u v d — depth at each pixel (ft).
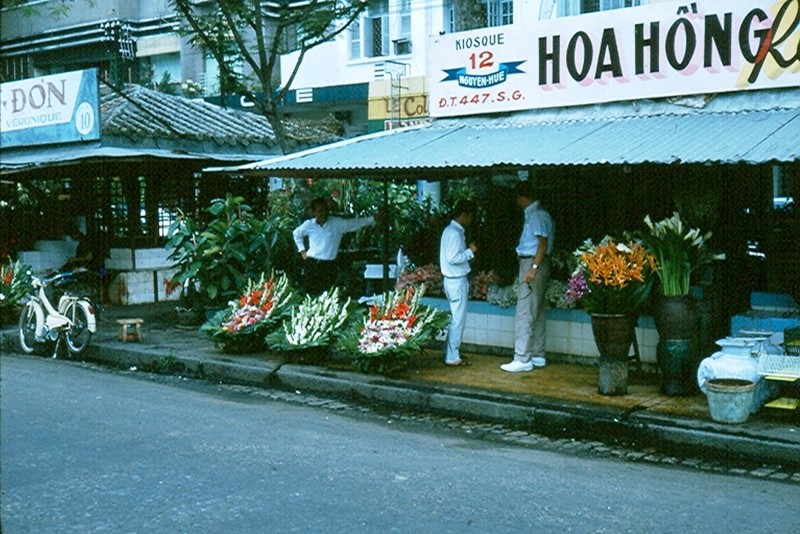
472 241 37.04
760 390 25.12
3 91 55.42
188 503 18.62
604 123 32.35
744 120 28.86
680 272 27.32
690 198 30.55
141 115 54.85
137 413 27.32
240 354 35.94
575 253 28.50
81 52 92.12
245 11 45.50
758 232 32.68
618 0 53.83
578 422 25.55
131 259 53.98
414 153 32.83
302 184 53.06
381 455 22.89
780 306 29.81
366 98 74.08
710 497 19.56
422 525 17.42
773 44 29.45
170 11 87.71
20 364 37.50
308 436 24.85
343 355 34.73
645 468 22.26
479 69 36.91
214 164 54.29
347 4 50.88
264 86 45.93
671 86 31.76
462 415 27.86
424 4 70.85
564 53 34.35
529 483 20.45
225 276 43.65
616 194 34.45
